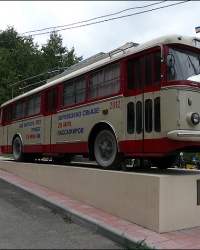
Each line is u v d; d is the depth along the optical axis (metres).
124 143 7.82
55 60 40.00
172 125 6.77
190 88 6.94
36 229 6.56
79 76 9.77
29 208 8.19
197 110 7.01
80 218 6.99
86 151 9.16
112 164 8.14
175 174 7.15
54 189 9.70
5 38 44.00
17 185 10.16
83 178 8.45
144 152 7.34
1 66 36.91
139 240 5.71
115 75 8.32
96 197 7.95
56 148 10.68
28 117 12.72
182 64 7.25
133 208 6.89
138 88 7.63
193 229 6.74
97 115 8.79
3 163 13.59
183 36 7.27
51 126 11.09
